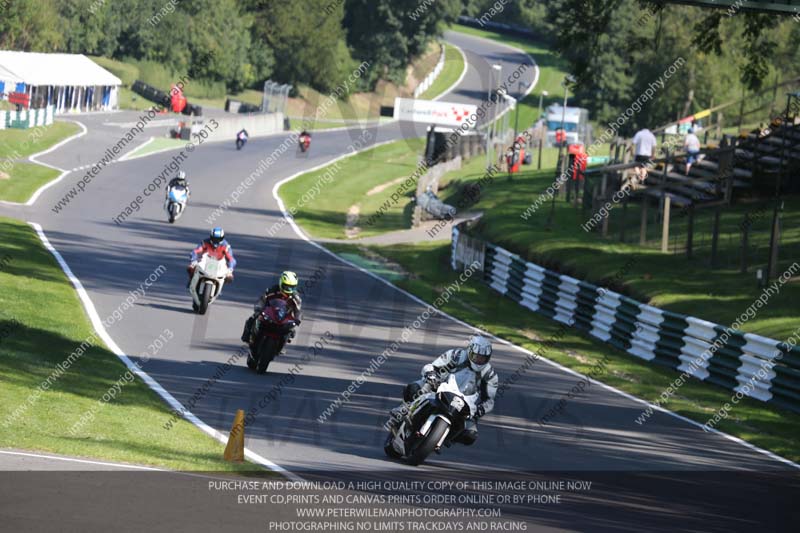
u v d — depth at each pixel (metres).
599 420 61.22
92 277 101.31
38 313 77.62
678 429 60.84
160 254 123.75
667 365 83.81
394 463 45.09
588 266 108.62
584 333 98.69
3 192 166.62
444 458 47.31
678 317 83.06
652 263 108.06
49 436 43.44
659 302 92.62
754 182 133.38
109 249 123.19
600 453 51.69
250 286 108.25
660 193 135.88
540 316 107.69
